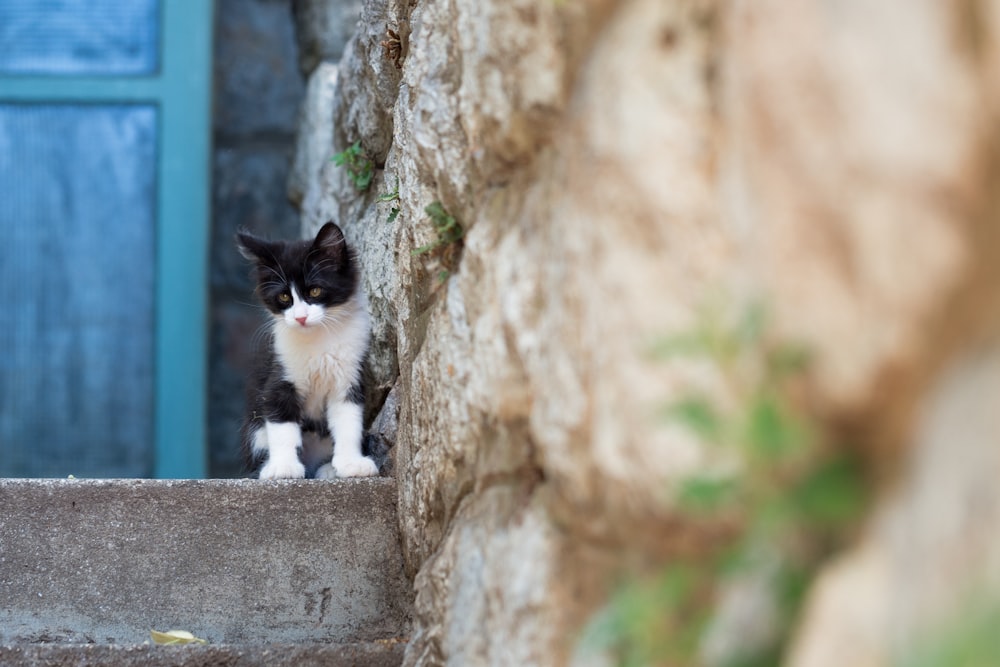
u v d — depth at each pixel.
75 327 7.11
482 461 2.76
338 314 5.18
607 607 1.96
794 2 1.54
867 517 1.50
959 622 1.26
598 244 1.98
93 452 7.07
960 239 1.35
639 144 1.87
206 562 4.03
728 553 1.74
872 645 1.41
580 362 2.08
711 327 1.72
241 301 7.38
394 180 5.01
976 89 1.35
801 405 1.58
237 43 7.48
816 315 1.53
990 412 1.29
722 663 1.67
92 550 3.99
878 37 1.43
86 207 7.13
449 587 2.90
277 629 4.02
